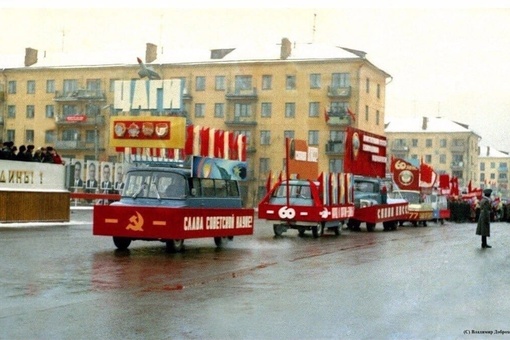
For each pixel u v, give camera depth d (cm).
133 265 1167
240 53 5519
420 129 8919
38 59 5656
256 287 946
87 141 5469
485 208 1831
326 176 2170
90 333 636
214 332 655
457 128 8819
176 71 5534
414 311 793
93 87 5462
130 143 1641
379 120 5825
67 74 5516
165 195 1428
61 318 698
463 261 1411
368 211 2592
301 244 1784
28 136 5591
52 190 2225
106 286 916
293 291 916
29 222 2133
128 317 712
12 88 5631
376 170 2938
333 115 5356
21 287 886
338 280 1041
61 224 2223
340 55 5394
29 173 2133
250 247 1633
